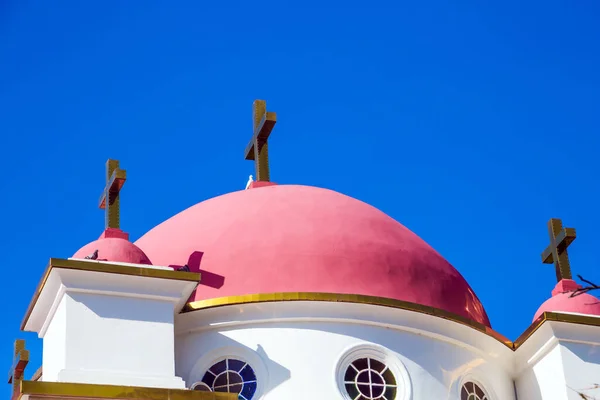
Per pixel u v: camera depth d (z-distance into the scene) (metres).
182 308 20.84
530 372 22.91
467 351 22.31
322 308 21.20
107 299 19.70
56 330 19.95
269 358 20.81
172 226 23.36
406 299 22.19
